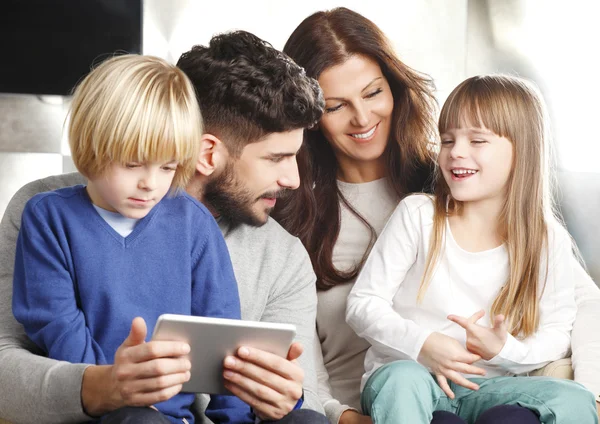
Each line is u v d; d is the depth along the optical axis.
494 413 1.62
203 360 1.36
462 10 3.54
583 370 1.79
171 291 1.51
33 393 1.34
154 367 1.26
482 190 1.91
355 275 2.08
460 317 1.76
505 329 1.75
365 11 3.58
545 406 1.64
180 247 1.53
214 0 3.62
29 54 3.66
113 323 1.45
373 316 1.85
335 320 2.08
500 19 3.51
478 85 1.95
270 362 1.37
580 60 3.42
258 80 1.68
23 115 3.75
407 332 1.80
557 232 1.97
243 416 1.52
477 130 1.91
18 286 1.46
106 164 1.41
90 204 1.49
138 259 1.49
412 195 2.01
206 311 1.54
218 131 1.71
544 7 3.46
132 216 1.45
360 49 2.04
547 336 1.87
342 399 2.05
